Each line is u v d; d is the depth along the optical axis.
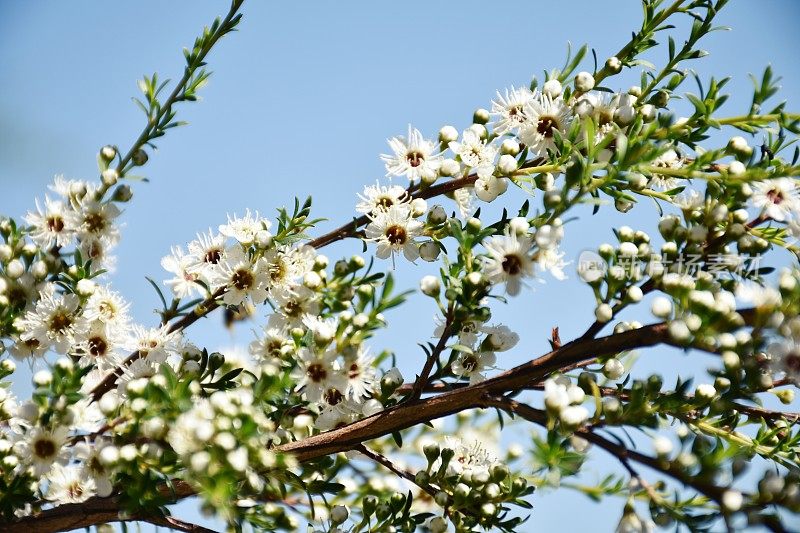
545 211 0.48
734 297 0.46
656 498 0.45
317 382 0.49
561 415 0.45
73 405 0.49
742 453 0.46
